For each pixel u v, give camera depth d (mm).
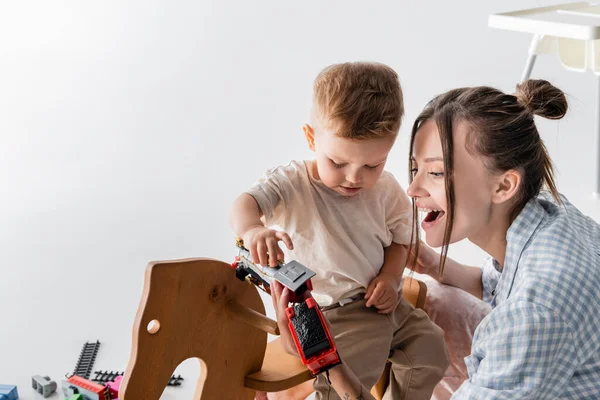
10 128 2984
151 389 926
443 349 1285
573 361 821
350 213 1159
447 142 907
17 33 4086
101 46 3824
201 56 3555
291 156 2568
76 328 1695
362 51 3342
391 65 3121
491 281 1308
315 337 892
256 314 984
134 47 3770
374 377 1188
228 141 2721
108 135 2861
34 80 3484
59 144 2811
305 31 3682
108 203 2334
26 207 2332
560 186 2160
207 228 2148
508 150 887
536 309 808
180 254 2012
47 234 2156
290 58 3406
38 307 1789
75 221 2229
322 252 1163
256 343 1051
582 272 834
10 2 4512
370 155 1042
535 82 982
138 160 2631
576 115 2590
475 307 1398
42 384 1441
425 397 1270
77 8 4379
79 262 1996
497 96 911
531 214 917
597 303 834
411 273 1213
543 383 819
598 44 1558
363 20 3729
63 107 3166
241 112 2955
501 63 3070
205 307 964
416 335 1271
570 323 808
